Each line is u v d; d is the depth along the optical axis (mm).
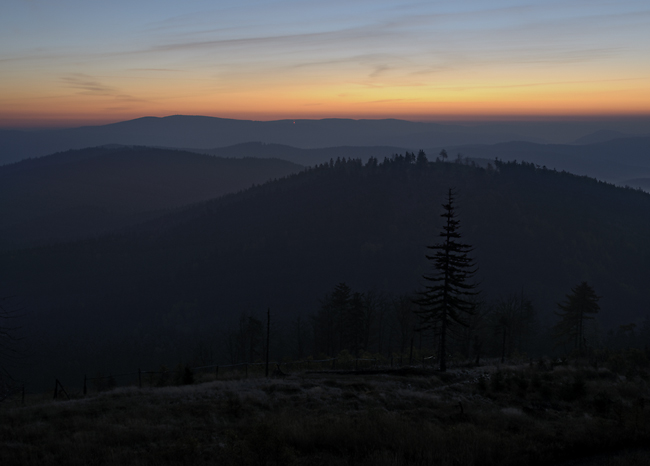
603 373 25625
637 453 11320
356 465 10406
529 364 32562
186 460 11094
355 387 23734
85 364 111500
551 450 11438
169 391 21859
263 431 11016
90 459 11641
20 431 14297
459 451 11086
